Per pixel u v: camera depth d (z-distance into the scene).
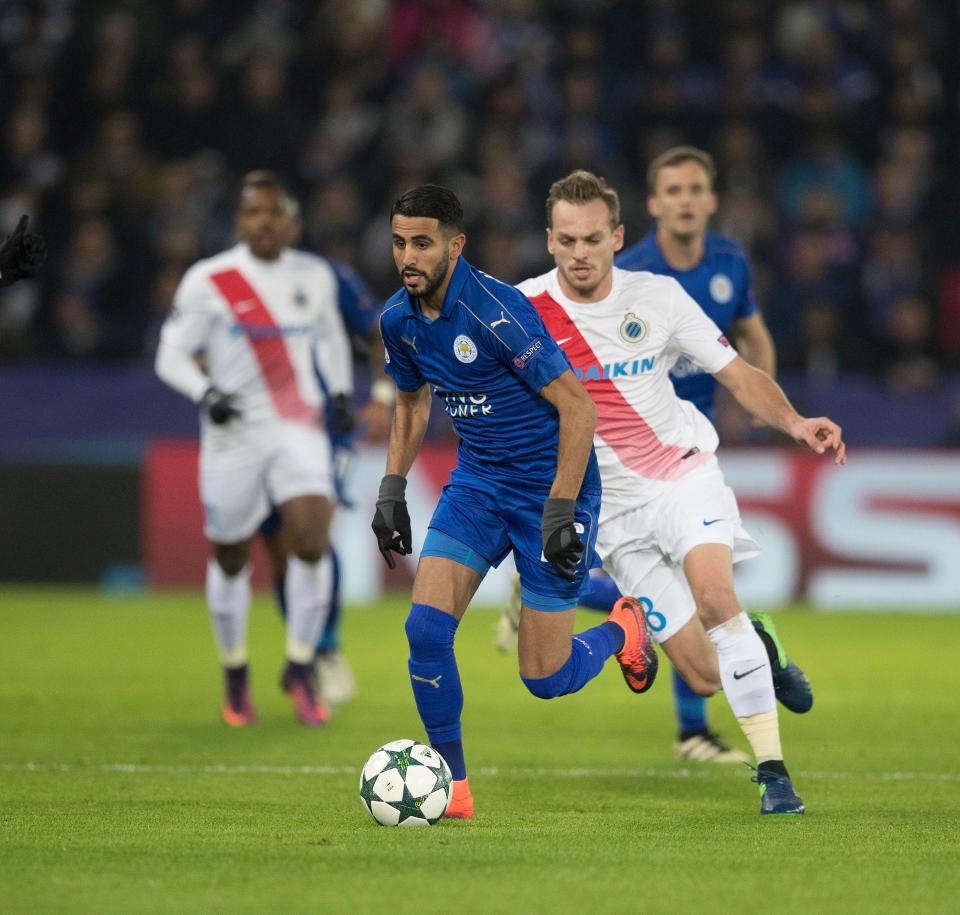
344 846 18.20
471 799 20.56
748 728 21.28
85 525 53.31
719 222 59.47
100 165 59.88
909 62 66.31
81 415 53.62
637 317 22.89
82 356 56.59
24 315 58.81
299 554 30.59
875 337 58.62
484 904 15.31
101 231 58.38
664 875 16.69
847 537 52.28
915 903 15.52
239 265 31.48
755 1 66.50
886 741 28.59
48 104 62.97
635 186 62.28
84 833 19.06
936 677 37.31
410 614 19.81
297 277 31.73
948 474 52.34
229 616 30.27
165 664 38.94
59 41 64.56
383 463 52.41
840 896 15.78
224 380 31.27
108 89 62.62
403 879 16.41
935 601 52.19
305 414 31.27
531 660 20.42
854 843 18.66
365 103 64.50
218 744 27.72
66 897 15.55
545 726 30.66
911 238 60.50
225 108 61.88
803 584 52.22
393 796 19.53
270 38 64.69
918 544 52.25
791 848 18.30
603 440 23.12
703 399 26.83
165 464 53.28
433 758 19.84
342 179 59.34
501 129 61.53
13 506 53.22
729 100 63.94
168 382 31.27
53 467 53.25
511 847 18.19
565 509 19.06
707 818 20.61
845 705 33.16
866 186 65.06
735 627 21.36
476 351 19.39
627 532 23.23
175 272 56.09
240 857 17.53
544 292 23.25
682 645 23.27
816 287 59.00
